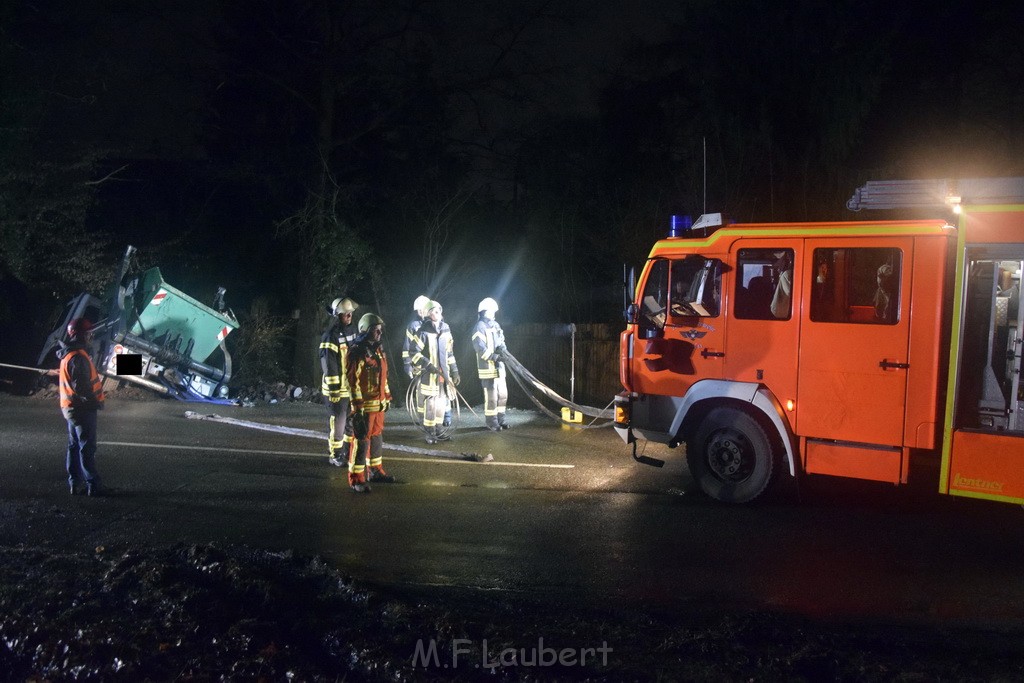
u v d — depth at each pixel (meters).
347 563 6.78
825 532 7.68
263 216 24.16
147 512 8.09
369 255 21.56
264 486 9.19
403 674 4.78
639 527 7.82
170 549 6.66
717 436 8.68
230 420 13.27
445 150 24.38
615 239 21.14
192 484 9.21
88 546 7.04
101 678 4.75
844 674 4.75
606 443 11.98
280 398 16.81
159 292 15.24
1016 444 7.12
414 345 11.57
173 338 15.89
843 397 7.89
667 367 8.84
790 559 6.95
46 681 4.81
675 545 7.30
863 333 7.79
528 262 23.44
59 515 7.89
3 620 5.32
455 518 8.07
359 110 23.59
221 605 5.63
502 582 6.40
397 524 7.85
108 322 15.38
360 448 8.95
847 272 7.95
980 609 5.93
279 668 4.84
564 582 6.41
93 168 19.16
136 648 5.02
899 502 8.69
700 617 5.76
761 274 8.36
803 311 8.07
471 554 7.03
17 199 17.44
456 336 22.25
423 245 23.06
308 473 9.84
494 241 24.12
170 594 5.70
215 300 16.48
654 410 9.00
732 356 8.45
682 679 4.68
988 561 6.92
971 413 7.38
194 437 11.98
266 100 23.92
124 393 15.70
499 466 10.38
